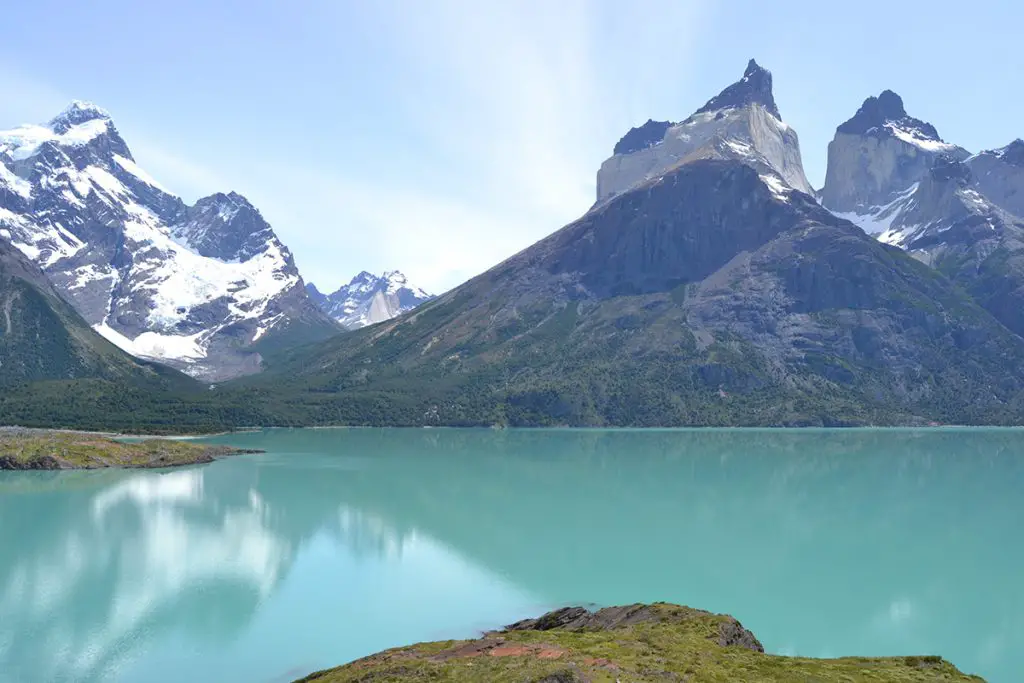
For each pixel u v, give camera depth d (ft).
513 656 199.82
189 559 388.78
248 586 342.64
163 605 314.14
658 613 249.75
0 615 300.61
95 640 274.57
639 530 468.34
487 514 519.60
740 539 444.14
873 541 438.81
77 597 323.57
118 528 459.73
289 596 327.67
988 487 636.89
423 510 533.14
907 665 192.24
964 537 449.89
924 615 308.19
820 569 378.32
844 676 181.06
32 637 277.03
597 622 256.73
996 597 331.98
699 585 348.59
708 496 594.24
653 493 610.24
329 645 270.46
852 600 328.29
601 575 364.17
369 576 359.87
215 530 458.50
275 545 422.41
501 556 401.70
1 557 388.57
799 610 314.76
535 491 620.49
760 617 306.14
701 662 191.21
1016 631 290.97
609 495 600.80
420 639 276.21
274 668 250.57
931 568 379.14
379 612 306.35
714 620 234.99
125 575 358.23
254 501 562.25
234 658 258.78
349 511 525.75
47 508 524.52
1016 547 425.69
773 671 183.93
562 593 334.44
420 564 383.65
